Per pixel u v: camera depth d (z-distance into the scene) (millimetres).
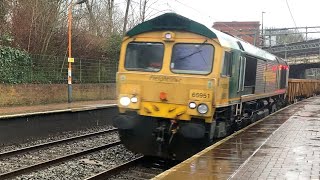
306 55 65688
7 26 23031
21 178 9836
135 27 11758
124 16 36750
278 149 10180
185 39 11258
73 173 10555
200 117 10820
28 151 13156
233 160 8891
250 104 15852
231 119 12953
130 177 10344
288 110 22391
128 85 11508
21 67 21719
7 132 14742
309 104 28469
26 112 16641
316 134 12805
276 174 7594
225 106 11844
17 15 23641
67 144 14742
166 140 11273
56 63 24625
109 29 33250
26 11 23969
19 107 19938
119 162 11992
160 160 12250
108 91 29219
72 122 18422
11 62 21094
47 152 13289
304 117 18203
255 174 7605
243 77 13586
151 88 11250
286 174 7590
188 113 10836
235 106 13281
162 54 11422
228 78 11773
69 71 23031
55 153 13203
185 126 10766
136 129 11453
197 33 11133
